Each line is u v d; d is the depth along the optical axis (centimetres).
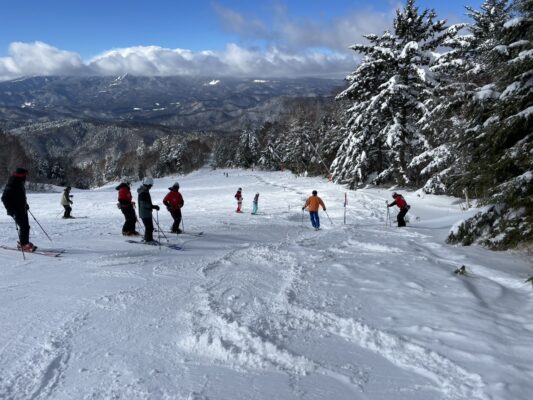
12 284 681
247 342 459
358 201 2662
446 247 1053
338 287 685
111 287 668
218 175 8706
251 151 10719
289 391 371
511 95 988
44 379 389
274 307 581
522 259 929
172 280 718
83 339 473
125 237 1180
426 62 2850
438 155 2373
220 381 386
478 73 1798
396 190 3036
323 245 1106
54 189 7800
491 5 2428
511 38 1018
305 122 6975
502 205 1048
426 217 1992
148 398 357
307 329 509
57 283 689
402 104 2983
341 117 4450
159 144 15900
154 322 524
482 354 442
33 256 892
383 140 3139
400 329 511
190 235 1273
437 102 2461
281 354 434
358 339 483
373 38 3023
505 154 990
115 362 421
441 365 418
